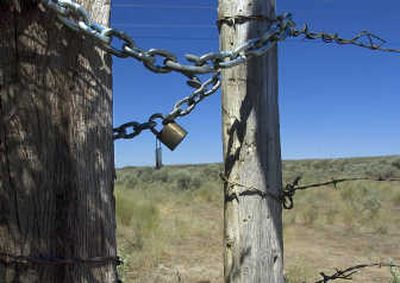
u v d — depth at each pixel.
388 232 14.88
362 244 13.10
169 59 2.12
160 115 2.35
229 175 2.80
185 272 9.48
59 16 1.82
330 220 16.14
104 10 1.95
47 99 1.84
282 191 2.86
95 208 1.89
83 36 1.89
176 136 2.36
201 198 22.52
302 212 16.89
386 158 64.38
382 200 22.55
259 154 2.75
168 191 25.80
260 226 2.77
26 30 1.83
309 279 8.89
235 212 2.78
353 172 42.66
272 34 2.68
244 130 2.75
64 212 1.87
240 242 2.77
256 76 2.75
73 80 1.88
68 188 1.87
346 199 21.92
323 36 3.04
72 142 1.87
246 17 2.70
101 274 1.91
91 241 1.89
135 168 43.81
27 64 1.83
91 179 1.89
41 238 1.84
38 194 1.83
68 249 1.87
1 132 1.82
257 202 2.76
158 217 14.63
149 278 8.68
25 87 1.83
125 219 13.42
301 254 11.62
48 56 1.85
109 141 1.95
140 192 22.09
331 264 10.70
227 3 2.73
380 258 11.41
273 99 2.79
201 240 12.56
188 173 31.09
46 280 1.84
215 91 2.47
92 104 1.90
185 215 16.95
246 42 2.57
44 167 1.84
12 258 1.81
